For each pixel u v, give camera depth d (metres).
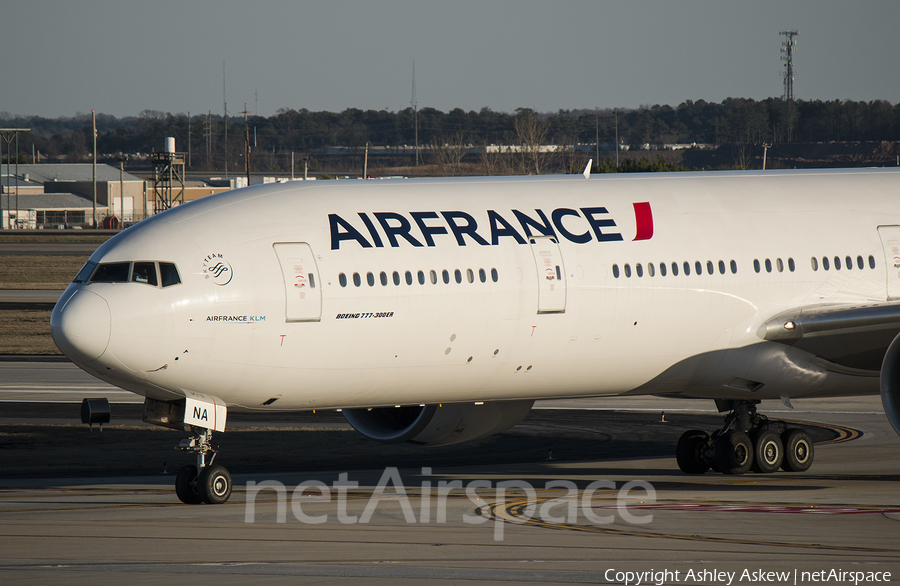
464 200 78.56
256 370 70.25
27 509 68.69
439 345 74.38
